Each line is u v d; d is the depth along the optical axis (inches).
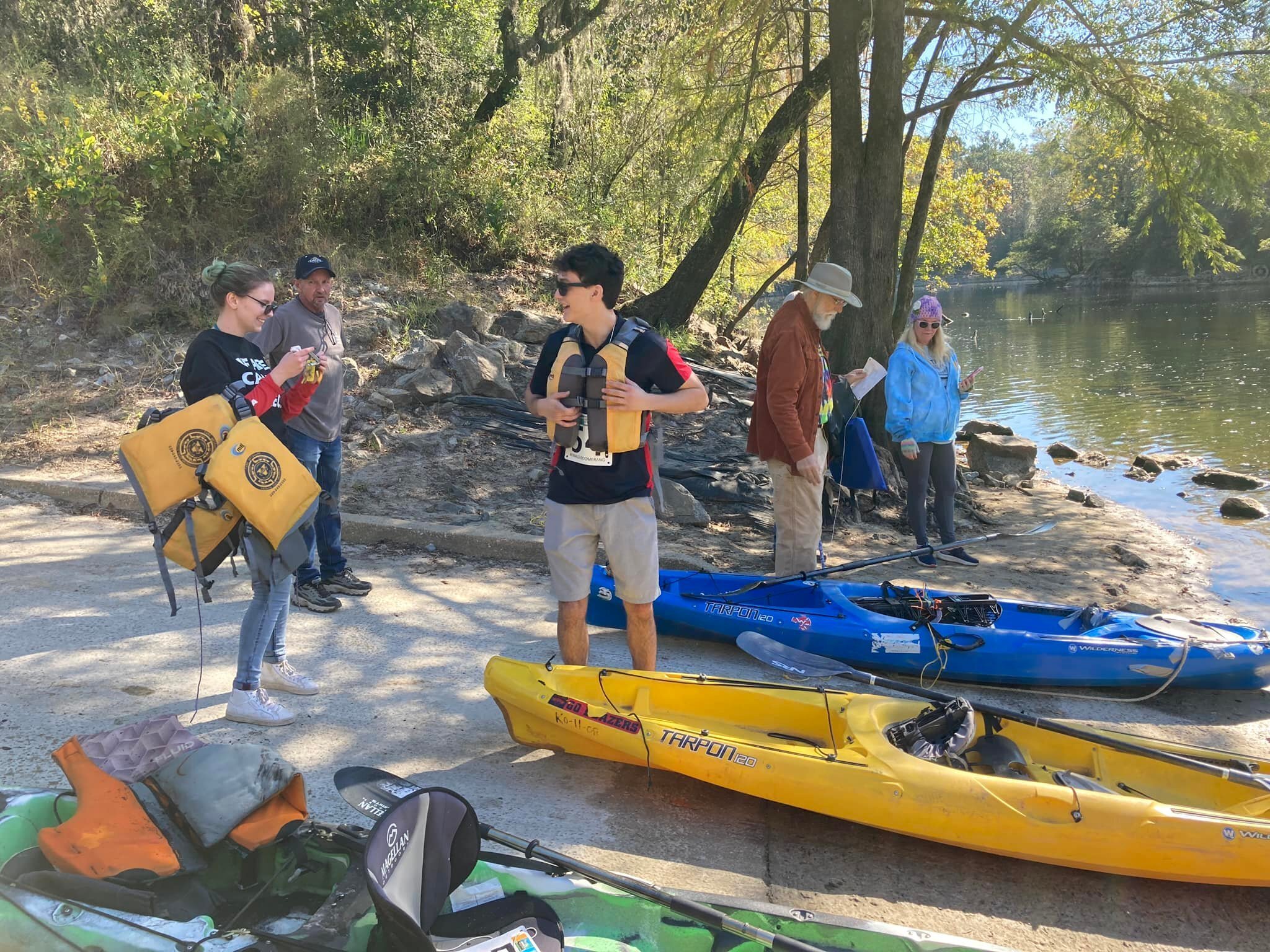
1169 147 413.7
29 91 473.7
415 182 522.3
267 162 468.8
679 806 148.1
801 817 147.5
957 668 199.5
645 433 156.5
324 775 147.3
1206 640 201.0
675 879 128.6
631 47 694.5
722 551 287.1
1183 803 147.9
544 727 154.7
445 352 387.2
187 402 148.7
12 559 239.9
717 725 159.9
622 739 147.6
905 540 321.4
